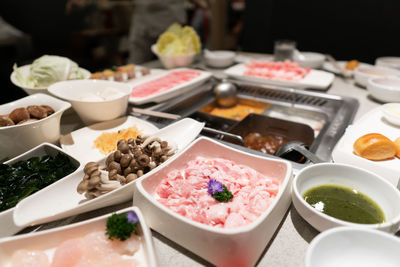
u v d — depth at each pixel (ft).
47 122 3.47
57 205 2.69
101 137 4.00
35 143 3.49
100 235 2.27
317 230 2.53
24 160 3.23
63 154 3.22
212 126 5.49
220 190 2.69
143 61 12.03
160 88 5.80
